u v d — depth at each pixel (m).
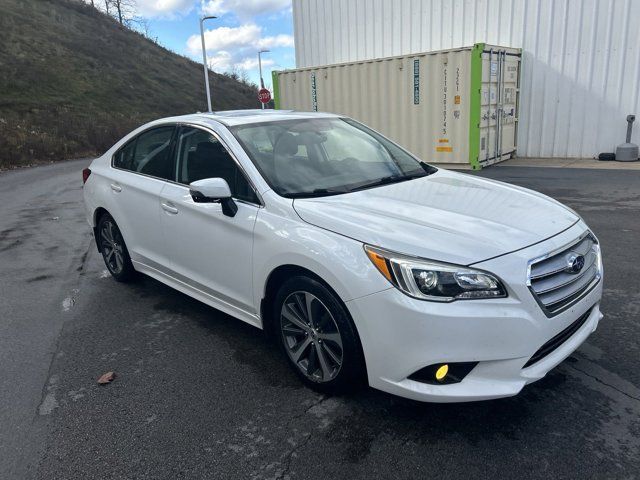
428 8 14.21
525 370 2.64
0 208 10.11
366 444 2.71
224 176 3.69
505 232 2.82
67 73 33.97
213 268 3.77
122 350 3.86
